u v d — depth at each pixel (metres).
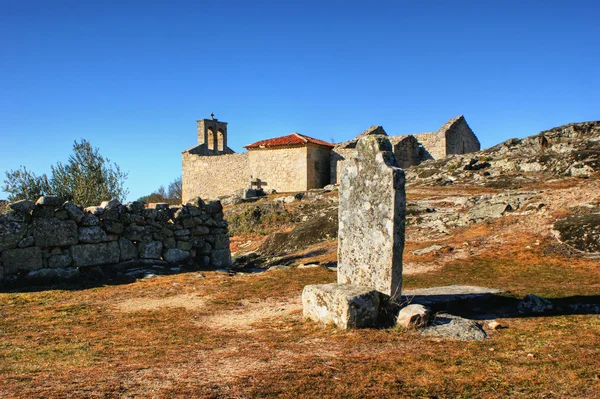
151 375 5.98
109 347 7.43
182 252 17.19
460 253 15.97
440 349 6.84
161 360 6.67
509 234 16.78
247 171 50.97
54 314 9.81
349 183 9.41
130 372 6.11
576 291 10.55
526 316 8.76
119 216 15.66
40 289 12.81
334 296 8.15
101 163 25.75
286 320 8.99
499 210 19.20
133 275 14.86
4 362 6.64
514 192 22.06
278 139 48.62
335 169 46.50
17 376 5.97
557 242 15.16
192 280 13.62
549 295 10.23
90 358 6.82
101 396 5.24
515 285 11.64
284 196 40.56
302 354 6.82
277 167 47.06
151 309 10.34
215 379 5.80
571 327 7.68
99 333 8.34
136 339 7.92
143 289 12.52
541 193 20.42
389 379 5.66
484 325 8.13
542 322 8.14
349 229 9.34
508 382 5.48
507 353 6.56
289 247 23.08
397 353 6.70
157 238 16.64
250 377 5.83
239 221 31.56
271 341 7.57
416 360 6.36
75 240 14.43
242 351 7.08
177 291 12.26
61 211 14.29
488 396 5.13
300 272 14.60
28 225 13.65
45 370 6.24
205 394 5.25
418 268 14.72
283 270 15.05
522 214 18.33
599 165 25.94
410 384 5.50
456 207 22.23
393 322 8.17
